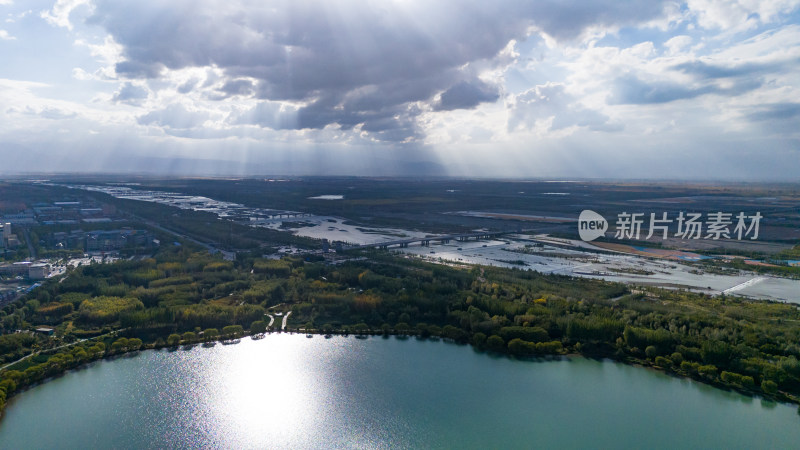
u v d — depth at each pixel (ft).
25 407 521.24
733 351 583.58
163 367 611.06
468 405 531.09
